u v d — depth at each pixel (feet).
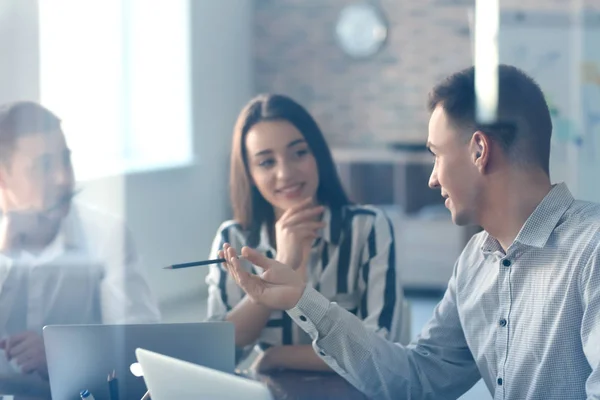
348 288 6.34
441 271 17.87
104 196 12.12
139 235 14.48
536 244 4.58
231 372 4.97
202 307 11.89
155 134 16.49
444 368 5.34
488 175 4.73
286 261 6.21
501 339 4.77
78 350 5.02
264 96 6.58
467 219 4.84
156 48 16.85
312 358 5.93
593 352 4.25
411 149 19.04
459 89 4.78
